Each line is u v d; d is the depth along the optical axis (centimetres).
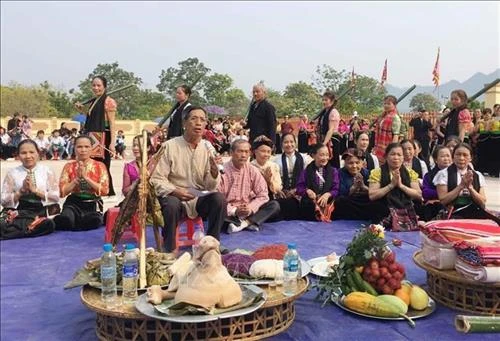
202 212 482
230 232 571
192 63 5422
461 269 329
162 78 5556
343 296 345
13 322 325
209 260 281
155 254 354
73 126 2939
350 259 343
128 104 5025
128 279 298
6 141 2042
